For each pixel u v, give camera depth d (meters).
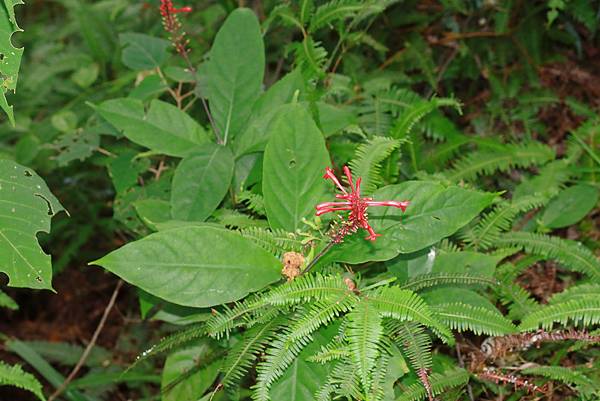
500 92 1.27
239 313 0.78
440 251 0.88
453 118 1.31
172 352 0.89
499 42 1.29
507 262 0.98
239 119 0.93
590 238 1.10
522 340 0.85
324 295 0.75
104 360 1.29
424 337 0.78
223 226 0.82
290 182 0.82
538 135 1.28
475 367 0.86
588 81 1.29
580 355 0.95
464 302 0.84
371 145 0.84
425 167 1.09
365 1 1.03
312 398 0.76
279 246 0.80
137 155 1.00
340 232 0.76
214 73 0.94
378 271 0.90
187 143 0.91
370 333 0.71
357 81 1.19
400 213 0.79
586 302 0.81
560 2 1.13
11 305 1.04
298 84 0.94
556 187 1.06
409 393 0.81
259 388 0.74
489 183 1.19
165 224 0.81
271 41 1.23
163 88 1.02
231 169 0.88
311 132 0.82
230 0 1.23
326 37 1.24
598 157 1.10
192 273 0.76
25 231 0.78
